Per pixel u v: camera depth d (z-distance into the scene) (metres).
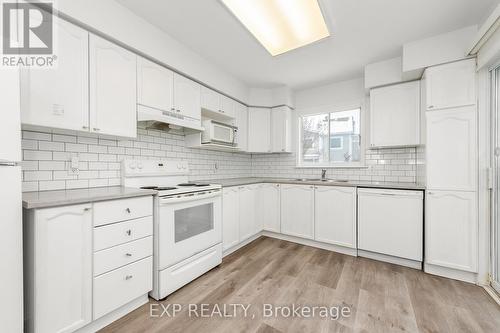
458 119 2.00
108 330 1.39
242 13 1.82
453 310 1.58
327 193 2.79
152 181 2.32
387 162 2.99
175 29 2.06
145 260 1.65
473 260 1.93
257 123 3.56
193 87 2.49
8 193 1.04
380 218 2.44
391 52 2.43
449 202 2.04
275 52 2.46
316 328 1.40
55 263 1.19
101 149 1.96
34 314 1.13
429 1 1.68
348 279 2.04
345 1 1.67
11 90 1.05
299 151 3.74
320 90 3.53
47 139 1.64
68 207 1.24
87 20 1.55
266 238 3.31
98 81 1.65
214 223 2.30
